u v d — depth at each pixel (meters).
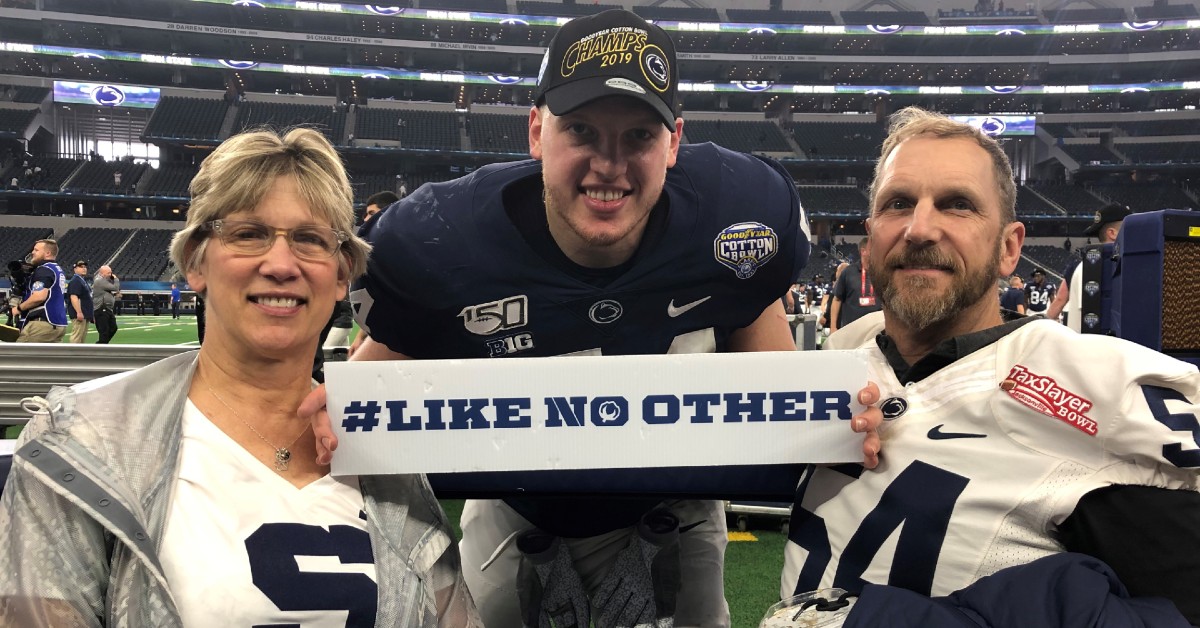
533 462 1.27
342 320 3.97
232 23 30.28
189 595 0.98
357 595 1.07
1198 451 1.04
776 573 2.84
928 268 1.26
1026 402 1.16
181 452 1.07
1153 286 2.32
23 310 7.33
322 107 31.62
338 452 1.20
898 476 1.24
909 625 1.04
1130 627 0.94
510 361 1.25
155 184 27.50
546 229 1.49
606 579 1.68
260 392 1.15
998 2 34.66
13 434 4.22
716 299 1.60
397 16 30.23
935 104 34.62
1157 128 32.59
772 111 36.03
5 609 0.94
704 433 1.29
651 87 1.31
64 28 28.53
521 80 31.75
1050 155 32.03
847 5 34.47
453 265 1.51
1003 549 1.14
